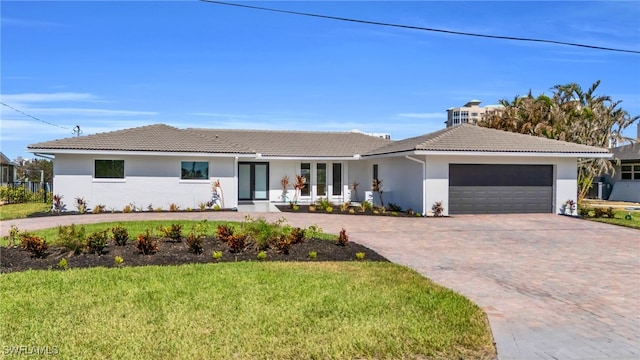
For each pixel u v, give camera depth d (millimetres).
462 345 5625
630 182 34812
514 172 21188
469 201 20797
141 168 21922
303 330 5965
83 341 5543
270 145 28250
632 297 7852
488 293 8031
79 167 21281
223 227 11898
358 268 9602
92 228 14586
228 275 8703
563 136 30047
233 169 22984
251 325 6109
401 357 5289
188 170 22484
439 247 12609
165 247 11172
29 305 6812
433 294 7680
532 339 5875
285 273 8938
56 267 9375
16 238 11789
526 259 11117
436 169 20484
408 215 20312
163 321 6215
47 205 25094
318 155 26953
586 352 5488
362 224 17141
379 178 26047
